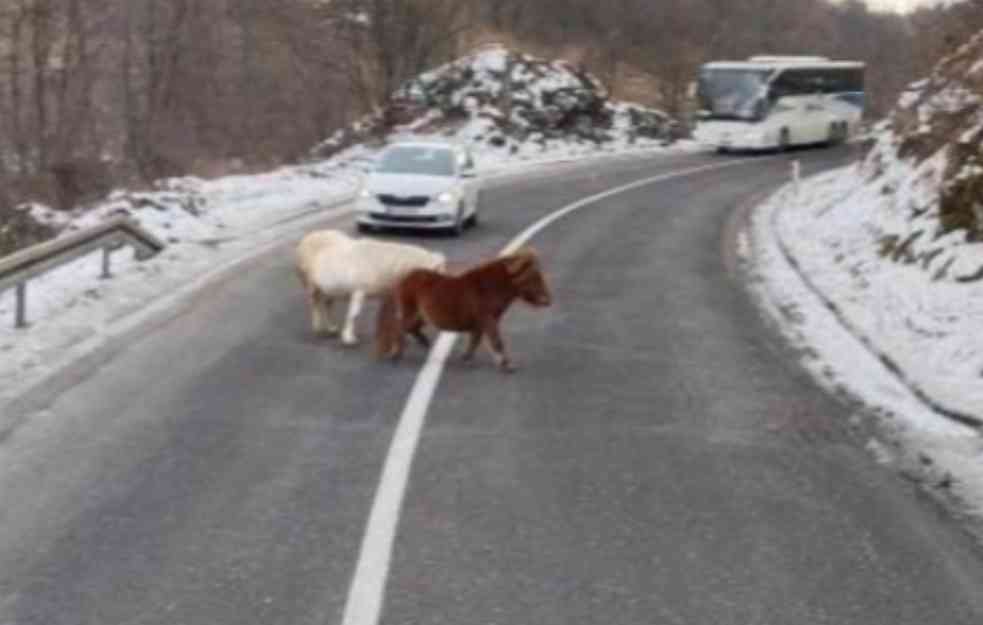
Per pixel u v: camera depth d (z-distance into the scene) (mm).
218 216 26500
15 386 11969
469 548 8031
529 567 7746
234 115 48812
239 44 52156
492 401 11938
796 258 23000
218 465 9688
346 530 8297
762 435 11031
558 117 54094
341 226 26500
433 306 13227
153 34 45031
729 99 53156
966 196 19641
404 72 53219
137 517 8484
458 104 52250
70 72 41531
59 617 6898
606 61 74125
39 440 10242
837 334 16000
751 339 15523
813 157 52312
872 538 8453
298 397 11914
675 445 10594
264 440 10406
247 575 7520
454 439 10555
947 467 10180
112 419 10938
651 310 17438
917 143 25844
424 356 13844
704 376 13328
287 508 8711
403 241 24938
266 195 30719
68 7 41375
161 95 44906
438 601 7203
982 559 8117
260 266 20344
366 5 52812
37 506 8672
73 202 32594
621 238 26062
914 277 18703
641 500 9094
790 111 53969
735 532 8492
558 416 11445
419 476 9484
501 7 74375
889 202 24172
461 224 26328
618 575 7660
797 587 7562
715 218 30609
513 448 10336
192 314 16047
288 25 53531
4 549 7867
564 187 37625
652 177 41969
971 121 23219
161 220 24266
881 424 11531
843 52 85688
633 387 12727
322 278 14281
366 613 7008
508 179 39594
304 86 52406
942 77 28359
